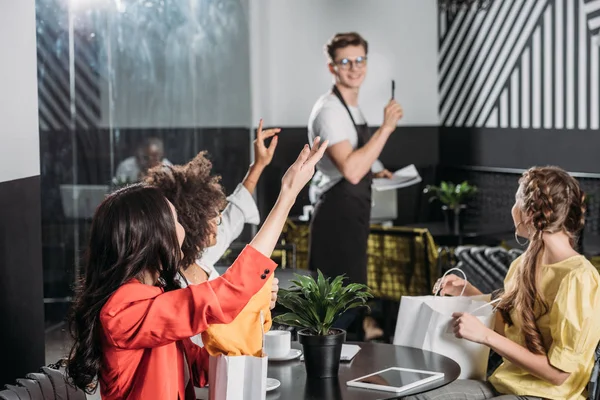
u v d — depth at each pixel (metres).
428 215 8.98
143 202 1.92
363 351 2.96
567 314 2.82
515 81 8.16
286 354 2.84
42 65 5.91
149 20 5.91
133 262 1.89
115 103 5.97
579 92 7.46
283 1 8.60
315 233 4.73
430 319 3.00
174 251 1.95
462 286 3.32
